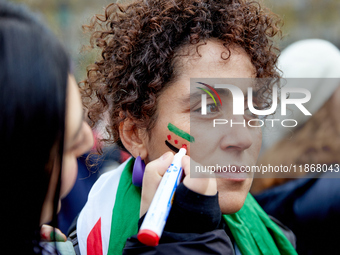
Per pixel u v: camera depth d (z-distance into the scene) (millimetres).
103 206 1105
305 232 1439
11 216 559
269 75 1071
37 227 587
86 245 1055
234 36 903
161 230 715
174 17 924
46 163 571
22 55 535
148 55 926
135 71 950
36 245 627
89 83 1174
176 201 751
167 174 794
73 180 681
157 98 926
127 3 1101
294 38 6031
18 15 571
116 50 1017
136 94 946
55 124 556
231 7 954
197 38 893
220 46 913
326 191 1406
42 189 570
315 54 1836
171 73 911
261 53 1002
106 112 1134
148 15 958
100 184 1210
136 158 987
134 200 1054
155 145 945
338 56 1832
